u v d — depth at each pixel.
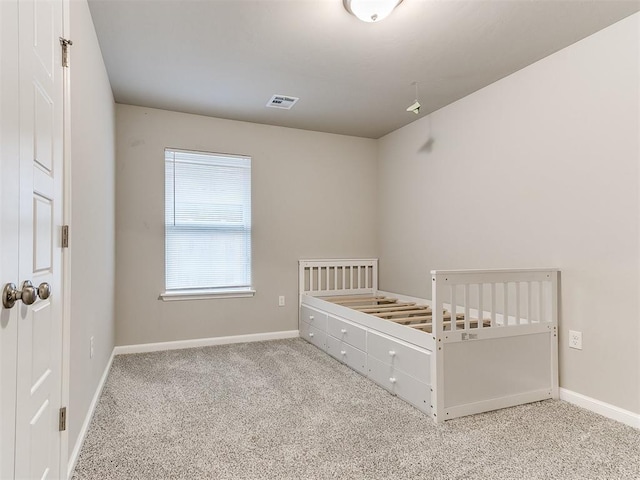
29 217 1.12
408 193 4.11
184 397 2.54
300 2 2.06
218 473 1.70
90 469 1.72
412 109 3.04
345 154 4.54
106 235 2.84
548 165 2.64
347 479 1.66
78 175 1.78
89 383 2.12
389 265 4.43
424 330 2.68
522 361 2.45
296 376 2.97
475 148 3.24
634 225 2.16
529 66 2.78
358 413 2.32
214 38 2.43
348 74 2.94
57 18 1.43
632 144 2.17
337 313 3.42
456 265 3.44
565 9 2.11
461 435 2.05
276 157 4.21
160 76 2.98
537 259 2.71
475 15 2.17
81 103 1.86
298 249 4.30
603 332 2.31
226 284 4.00
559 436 2.04
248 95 3.36
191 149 3.83
